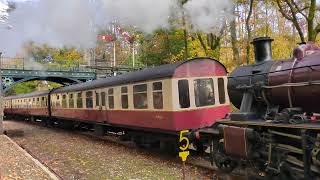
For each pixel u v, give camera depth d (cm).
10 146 1634
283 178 795
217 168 1034
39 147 1716
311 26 1673
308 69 766
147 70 1410
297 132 748
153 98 1332
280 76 833
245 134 843
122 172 1123
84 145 1703
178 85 1235
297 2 1866
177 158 1277
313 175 712
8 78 3347
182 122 1231
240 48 2361
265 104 907
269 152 804
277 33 2622
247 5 2152
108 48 3591
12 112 4022
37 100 3038
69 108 2286
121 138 1688
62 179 1044
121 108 1577
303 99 786
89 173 1133
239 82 959
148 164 1219
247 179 888
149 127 1369
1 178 948
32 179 969
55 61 3447
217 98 1316
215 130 1017
